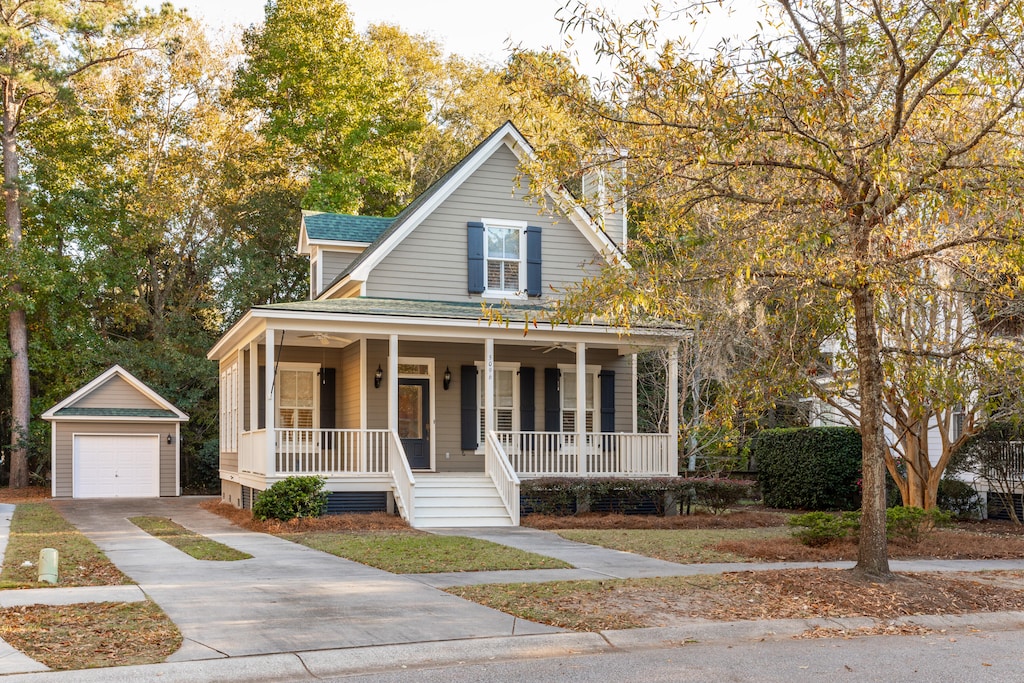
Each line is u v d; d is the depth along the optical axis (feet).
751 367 50.19
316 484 65.21
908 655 29.84
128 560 46.80
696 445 95.40
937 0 37.50
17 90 128.67
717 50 39.37
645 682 26.07
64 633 29.78
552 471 74.23
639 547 53.26
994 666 28.45
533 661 28.58
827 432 81.97
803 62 41.14
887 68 40.93
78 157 132.26
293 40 136.26
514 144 82.53
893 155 37.78
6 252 121.39
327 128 137.39
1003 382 53.42
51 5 121.70
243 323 69.92
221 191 142.92
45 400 132.05
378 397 77.66
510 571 44.16
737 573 42.24
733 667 27.86
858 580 39.70
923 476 67.21
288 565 45.24
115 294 137.59
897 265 39.65
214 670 26.32
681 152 40.11
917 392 47.98
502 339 73.72
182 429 130.72
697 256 42.09
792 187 42.24
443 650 29.04
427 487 68.95
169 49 139.13
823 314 46.52
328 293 87.30
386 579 41.14
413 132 145.79
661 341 74.79
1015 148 40.88
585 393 76.54
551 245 83.82
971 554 53.72
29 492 115.14
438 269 80.12
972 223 42.42
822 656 29.50
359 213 144.15
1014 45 37.58
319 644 29.01
